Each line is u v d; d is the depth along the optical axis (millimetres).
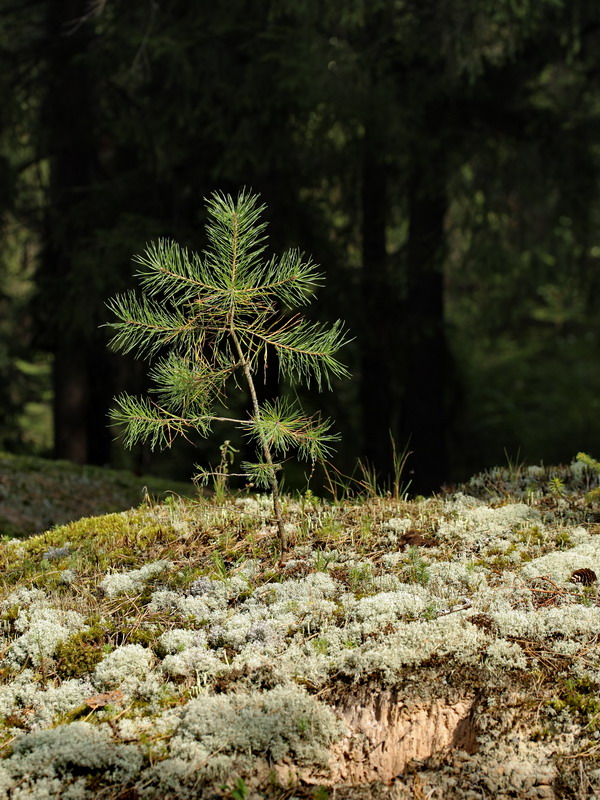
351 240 11164
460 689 3010
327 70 8773
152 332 3760
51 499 6973
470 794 2715
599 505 4367
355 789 2787
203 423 3885
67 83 11172
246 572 3885
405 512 4453
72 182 11578
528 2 8453
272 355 8836
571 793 2658
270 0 8945
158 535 4367
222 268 3686
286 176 9969
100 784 2816
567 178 10547
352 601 3518
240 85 9227
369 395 11773
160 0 9820
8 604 3809
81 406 12336
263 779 2809
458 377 13266
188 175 10195
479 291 13906
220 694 3127
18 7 11141
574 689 2951
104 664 3344
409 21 9594
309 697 3049
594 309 12727
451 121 10133
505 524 4188
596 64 11023
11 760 2914
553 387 17781
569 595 3438
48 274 11734
